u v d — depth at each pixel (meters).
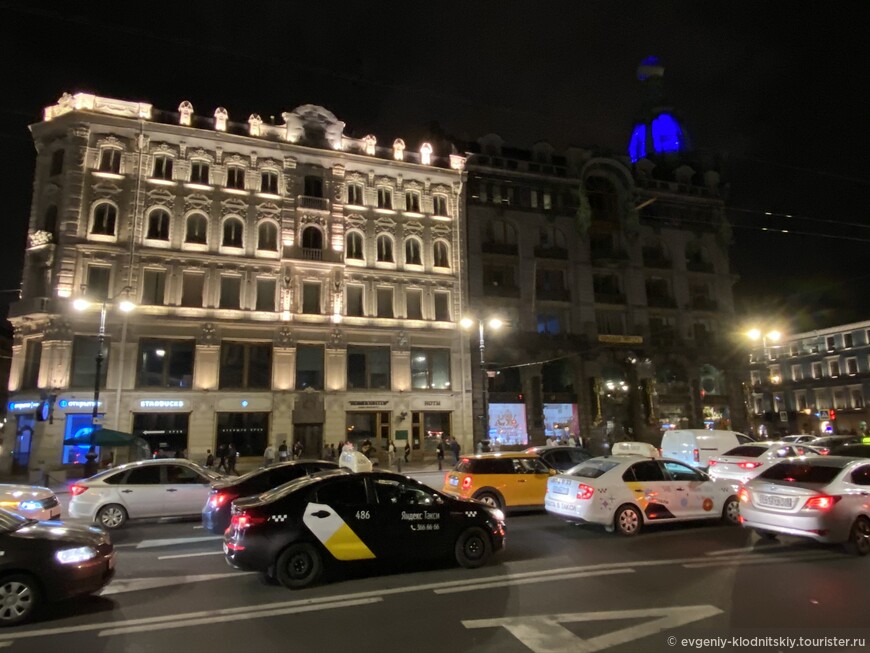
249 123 36.34
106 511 13.99
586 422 41.88
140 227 32.66
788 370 69.31
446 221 40.69
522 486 15.06
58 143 32.59
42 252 31.41
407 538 8.82
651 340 45.62
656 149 73.38
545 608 7.02
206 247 33.97
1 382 58.47
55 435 29.34
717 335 48.59
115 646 5.97
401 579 8.55
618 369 44.22
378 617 6.79
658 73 76.31
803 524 9.80
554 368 42.53
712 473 18.14
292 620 6.74
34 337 31.00
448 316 39.62
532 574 8.70
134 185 32.88
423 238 39.81
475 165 42.38
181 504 14.62
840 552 9.98
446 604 7.25
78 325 30.62
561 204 44.88
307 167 37.06
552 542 11.22
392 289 38.19
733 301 49.78
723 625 6.32
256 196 35.47
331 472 9.77
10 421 30.97
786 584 7.94
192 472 15.19
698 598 7.33
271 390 33.69
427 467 34.16
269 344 34.47
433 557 8.95
